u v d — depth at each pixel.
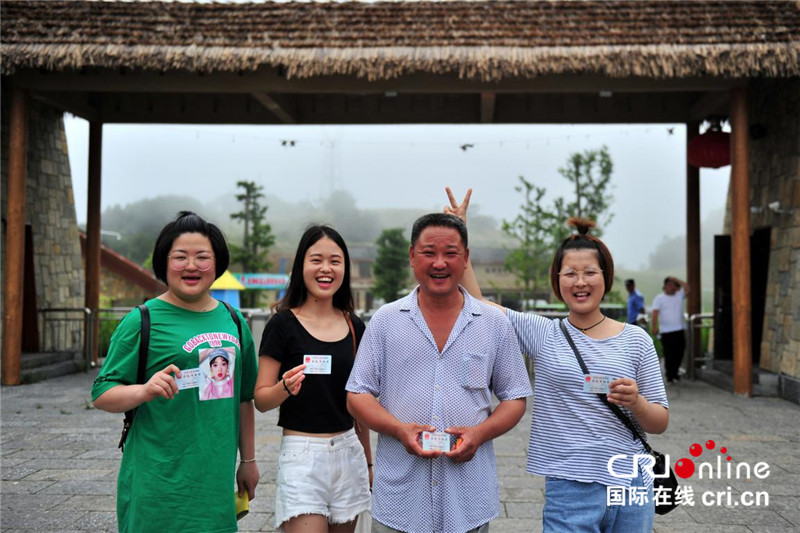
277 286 25.72
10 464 5.62
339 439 2.98
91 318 11.55
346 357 3.00
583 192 21.03
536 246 22.47
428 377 2.59
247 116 12.15
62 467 5.54
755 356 10.59
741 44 8.60
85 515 4.42
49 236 12.06
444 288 2.55
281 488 2.90
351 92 9.64
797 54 8.37
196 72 9.58
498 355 2.68
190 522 2.60
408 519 2.55
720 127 10.84
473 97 12.04
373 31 9.48
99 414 7.69
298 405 2.95
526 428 7.16
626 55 8.62
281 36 9.41
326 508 2.91
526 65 8.73
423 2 10.02
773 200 9.88
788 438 6.58
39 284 11.59
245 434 3.05
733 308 9.15
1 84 9.61
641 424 2.62
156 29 9.50
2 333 10.17
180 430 2.62
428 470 2.55
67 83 9.63
